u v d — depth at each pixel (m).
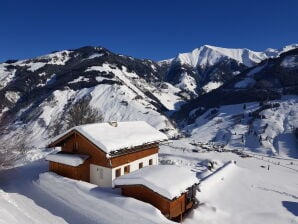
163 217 19.16
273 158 89.06
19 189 25.25
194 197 23.81
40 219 18.89
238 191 29.67
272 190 31.20
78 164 25.50
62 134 27.78
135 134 29.25
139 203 20.38
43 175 26.91
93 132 26.59
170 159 49.22
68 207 21.06
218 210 23.67
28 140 55.03
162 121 151.38
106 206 20.61
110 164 25.45
